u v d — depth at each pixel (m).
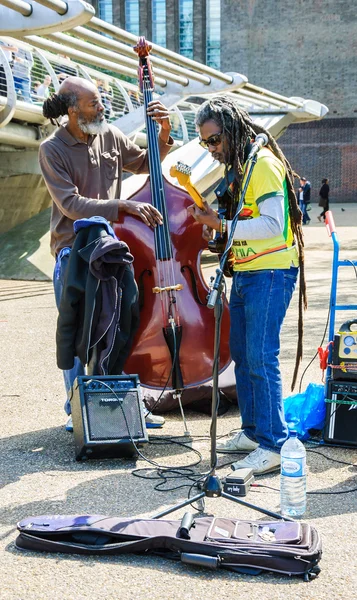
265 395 4.06
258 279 3.98
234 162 3.87
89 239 4.33
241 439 4.37
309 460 4.27
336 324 8.24
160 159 4.79
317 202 38.69
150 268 4.71
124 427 4.29
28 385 6.08
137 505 3.62
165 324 4.66
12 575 2.95
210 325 4.74
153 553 3.12
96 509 3.58
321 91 38.03
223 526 3.23
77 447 4.32
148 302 4.71
